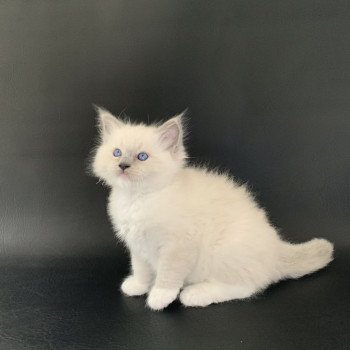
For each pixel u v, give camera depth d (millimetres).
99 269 446
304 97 466
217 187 393
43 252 478
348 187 475
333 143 471
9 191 491
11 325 342
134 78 473
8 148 487
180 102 476
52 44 467
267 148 479
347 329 326
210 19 456
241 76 467
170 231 357
